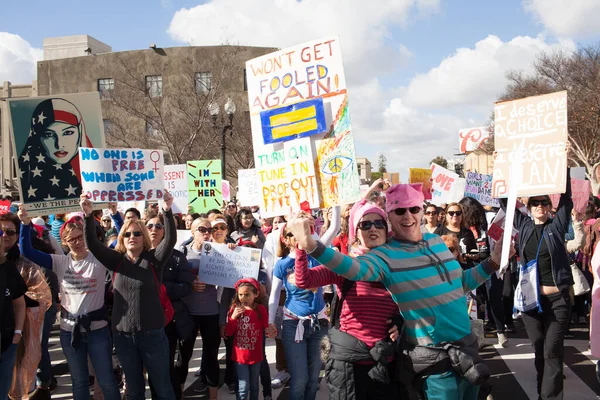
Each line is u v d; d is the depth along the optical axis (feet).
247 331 16.98
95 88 127.34
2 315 14.82
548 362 16.38
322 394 19.66
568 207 16.93
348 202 13.69
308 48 14.24
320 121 13.87
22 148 18.44
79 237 16.26
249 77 14.98
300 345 15.44
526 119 17.19
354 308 11.89
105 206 18.86
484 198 36.94
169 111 99.55
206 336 18.93
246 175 40.22
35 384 20.76
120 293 15.28
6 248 16.51
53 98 18.90
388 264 10.71
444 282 10.87
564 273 16.51
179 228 35.09
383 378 11.12
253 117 14.90
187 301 18.90
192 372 23.25
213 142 91.91
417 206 11.18
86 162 18.19
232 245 19.15
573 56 88.43
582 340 26.17
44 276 19.30
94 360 15.98
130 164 18.76
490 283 25.52
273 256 19.75
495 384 20.24
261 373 18.48
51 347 28.68
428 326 10.60
